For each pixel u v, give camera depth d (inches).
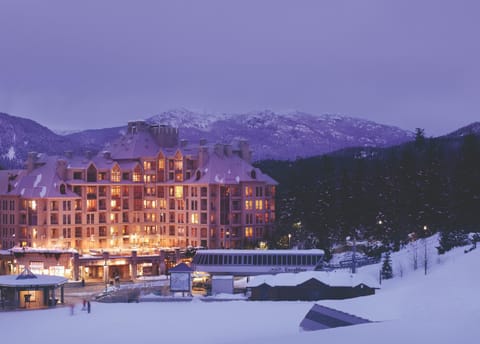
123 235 6491.1
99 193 6358.3
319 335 1209.4
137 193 6599.4
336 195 6688.0
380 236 6254.9
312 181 7485.2
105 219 6378.0
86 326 3550.7
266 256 5324.8
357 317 2409.0
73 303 4355.3
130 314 3897.6
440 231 5738.2
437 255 4965.6
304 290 4370.1
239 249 5964.6
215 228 6402.6
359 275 4434.1
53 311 4040.4
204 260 5378.9
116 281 5108.3
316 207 6801.2
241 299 4429.1
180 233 6525.6
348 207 6535.4
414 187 6136.8
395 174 6811.0
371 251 5777.6
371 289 4301.2
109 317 3814.0
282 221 7258.9
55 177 6181.1
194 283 5128.0
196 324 3548.2
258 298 4392.2
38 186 6097.4
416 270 4717.0
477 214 5782.5
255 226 6619.1
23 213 6092.5
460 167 5949.8
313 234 6860.2
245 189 6569.9
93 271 5679.1
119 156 6840.6
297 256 5290.4
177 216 6545.3
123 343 3127.5
